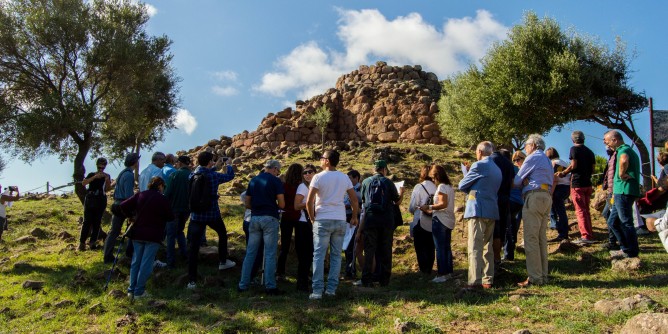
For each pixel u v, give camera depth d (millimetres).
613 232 9930
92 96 19719
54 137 18156
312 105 40156
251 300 8398
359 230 9836
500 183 8633
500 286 8594
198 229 9461
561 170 11695
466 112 26797
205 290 9047
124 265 10617
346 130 39625
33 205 17594
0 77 18891
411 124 37188
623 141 9680
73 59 19469
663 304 6641
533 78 23000
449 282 9203
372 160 26312
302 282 9148
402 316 7203
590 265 9492
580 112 22719
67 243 12742
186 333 7160
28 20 18562
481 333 6348
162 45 21844
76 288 9180
